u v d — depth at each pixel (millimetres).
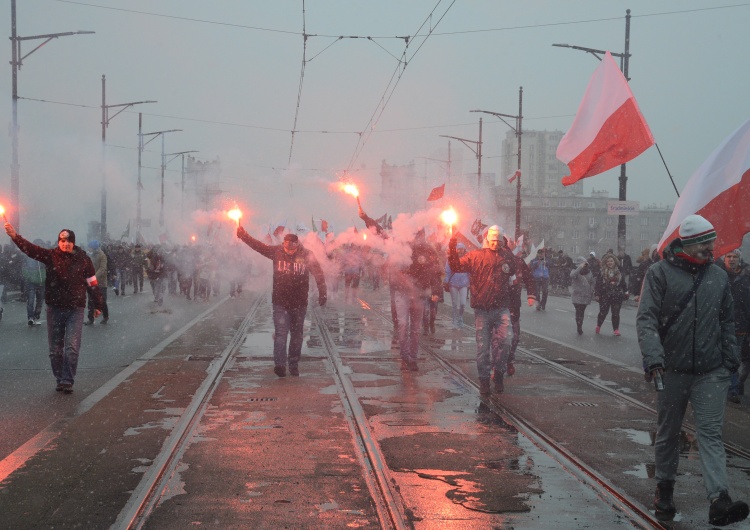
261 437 7848
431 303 17312
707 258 5816
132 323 19672
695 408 5809
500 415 9008
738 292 10352
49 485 6250
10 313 22531
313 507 5789
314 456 7160
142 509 5711
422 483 6391
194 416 8773
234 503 5859
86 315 21891
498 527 5426
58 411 9086
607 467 6949
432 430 8227
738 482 6570
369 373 11945
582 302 18750
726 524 5488
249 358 13359
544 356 14133
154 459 7016
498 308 10375
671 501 5793
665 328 5828
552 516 5656
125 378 11281
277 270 11555
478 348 10414
